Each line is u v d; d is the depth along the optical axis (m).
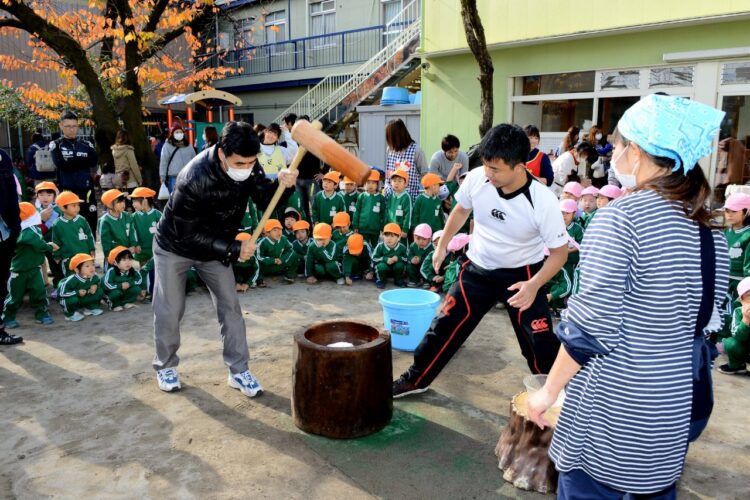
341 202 7.07
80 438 3.09
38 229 4.91
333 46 16.89
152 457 2.91
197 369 3.99
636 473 1.63
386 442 3.06
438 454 2.95
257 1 17.53
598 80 8.80
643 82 8.31
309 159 7.46
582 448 1.70
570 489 1.78
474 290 3.21
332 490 2.65
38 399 3.54
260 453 2.95
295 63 17.84
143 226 6.17
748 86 7.33
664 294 1.57
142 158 10.58
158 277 3.51
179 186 3.17
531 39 9.18
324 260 6.23
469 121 10.37
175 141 8.30
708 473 2.79
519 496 2.62
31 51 15.38
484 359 4.20
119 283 5.38
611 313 1.57
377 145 11.93
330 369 3.00
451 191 6.52
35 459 2.89
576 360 1.63
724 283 1.68
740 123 7.53
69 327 4.89
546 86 9.51
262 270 6.16
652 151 1.59
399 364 4.11
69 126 6.72
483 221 3.06
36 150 8.02
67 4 15.24
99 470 2.80
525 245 3.01
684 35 7.75
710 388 1.71
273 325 4.91
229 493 2.62
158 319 3.54
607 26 8.41
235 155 2.98
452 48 10.26
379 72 12.99
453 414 3.38
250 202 6.76
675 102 1.62
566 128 9.41
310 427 3.11
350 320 3.44
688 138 1.55
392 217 6.45
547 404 1.73
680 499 2.59
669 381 1.59
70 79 11.84
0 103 13.46
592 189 5.95
